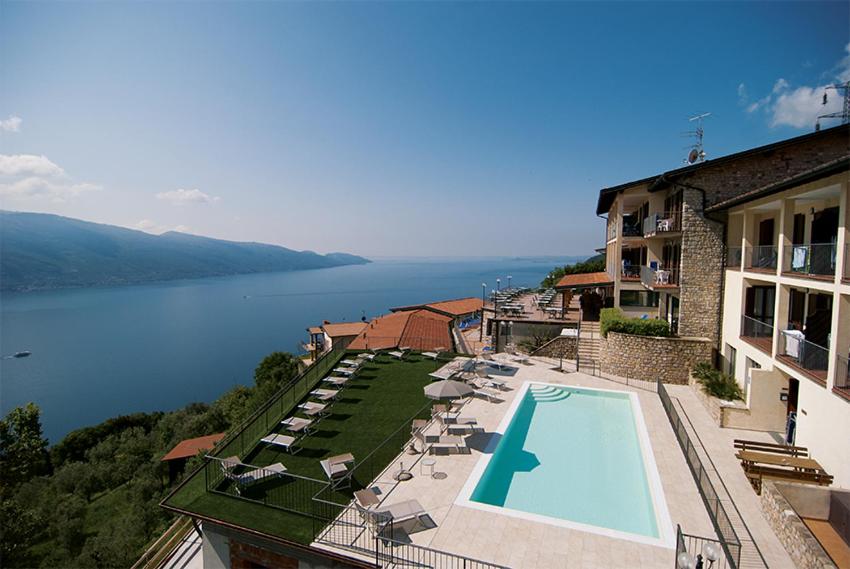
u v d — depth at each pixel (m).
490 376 22.09
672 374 20.67
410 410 18.09
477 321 50.75
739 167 20.42
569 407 18.69
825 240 15.61
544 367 23.75
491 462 13.56
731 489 11.97
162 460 33.53
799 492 10.52
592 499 12.09
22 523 23.23
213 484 12.60
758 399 15.61
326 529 10.23
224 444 15.66
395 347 27.86
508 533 9.91
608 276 33.50
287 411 17.94
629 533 9.89
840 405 11.54
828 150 19.44
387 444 15.09
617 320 22.39
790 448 13.15
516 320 29.25
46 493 31.27
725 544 8.64
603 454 14.72
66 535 25.66
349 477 12.60
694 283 21.12
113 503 31.28
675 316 24.23
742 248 18.53
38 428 30.16
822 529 10.02
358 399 19.41
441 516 10.59
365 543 9.67
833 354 11.90
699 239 20.98
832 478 11.68
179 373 106.81
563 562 8.90
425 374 22.69
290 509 11.22
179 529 15.69
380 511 9.87
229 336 153.75
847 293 11.52
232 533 10.90
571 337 25.52
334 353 26.08
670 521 10.33
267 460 14.24
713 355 20.97
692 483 12.00
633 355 21.47
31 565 23.12
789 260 15.05
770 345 16.31
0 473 28.23
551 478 13.21
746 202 17.75
